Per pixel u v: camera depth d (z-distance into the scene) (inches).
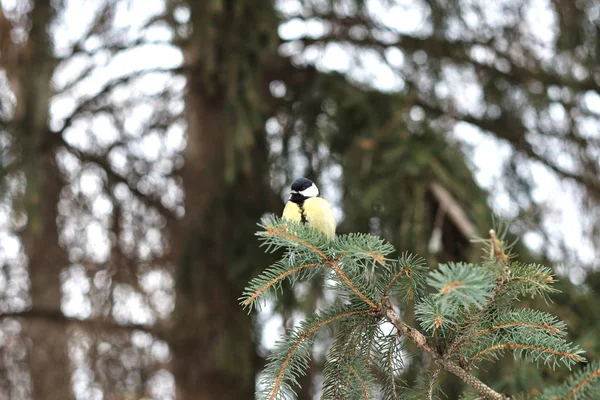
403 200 332.2
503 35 437.1
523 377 263.7
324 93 406.6
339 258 155.6
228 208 420.5
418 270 153.9
